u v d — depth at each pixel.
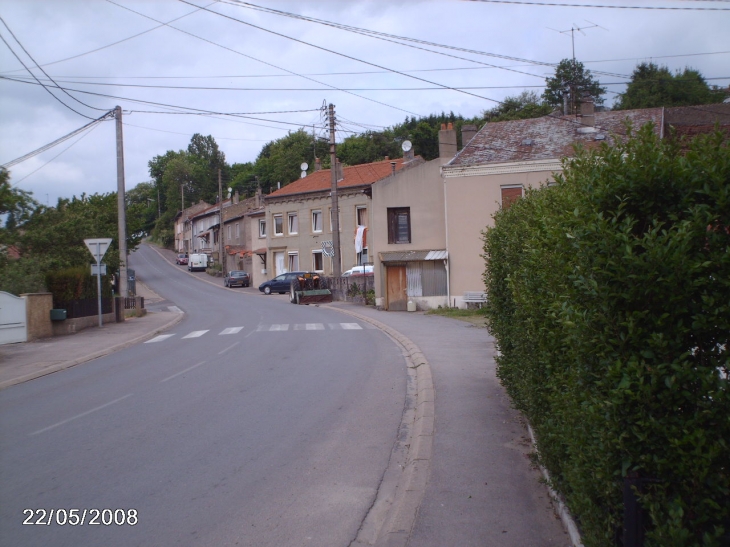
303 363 14.22
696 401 2.98
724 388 2.89
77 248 30.59
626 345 3.18
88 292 24.92
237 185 97.19
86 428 8.83
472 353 14.66
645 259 3.05
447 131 30.81
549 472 5.26
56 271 23.73
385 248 31.05
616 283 3.20
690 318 3.05
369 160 73.69
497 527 4.94
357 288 35.56
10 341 19.73
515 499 5.50
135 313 30.27
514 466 6.38
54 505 5.89
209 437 8.10
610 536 3.43
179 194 115.31
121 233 28.84
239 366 14.05
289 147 88.94
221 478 6.51
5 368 15.03
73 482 6.52
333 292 37.84
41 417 9.73
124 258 28.95
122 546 4.97
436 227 30.78
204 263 74.06
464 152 29.11
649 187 3.26
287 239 50.69
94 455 7.46
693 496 3.01
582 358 3.56
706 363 3.05
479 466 6.42
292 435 8.13
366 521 5.37
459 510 5.31
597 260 3.24
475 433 7.67
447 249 28.88
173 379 12.65
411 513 5.29
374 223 31.20
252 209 65.00
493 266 8.54
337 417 9.09
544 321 4.89
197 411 9.61
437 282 29.78
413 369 13.25
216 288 55.81
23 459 7.42
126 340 20.30
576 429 3.75
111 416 9.51
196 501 5.88
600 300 3.29
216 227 75.94
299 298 36.78
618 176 3.31
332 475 6.58
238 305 37.84
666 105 44.12
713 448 2.90
